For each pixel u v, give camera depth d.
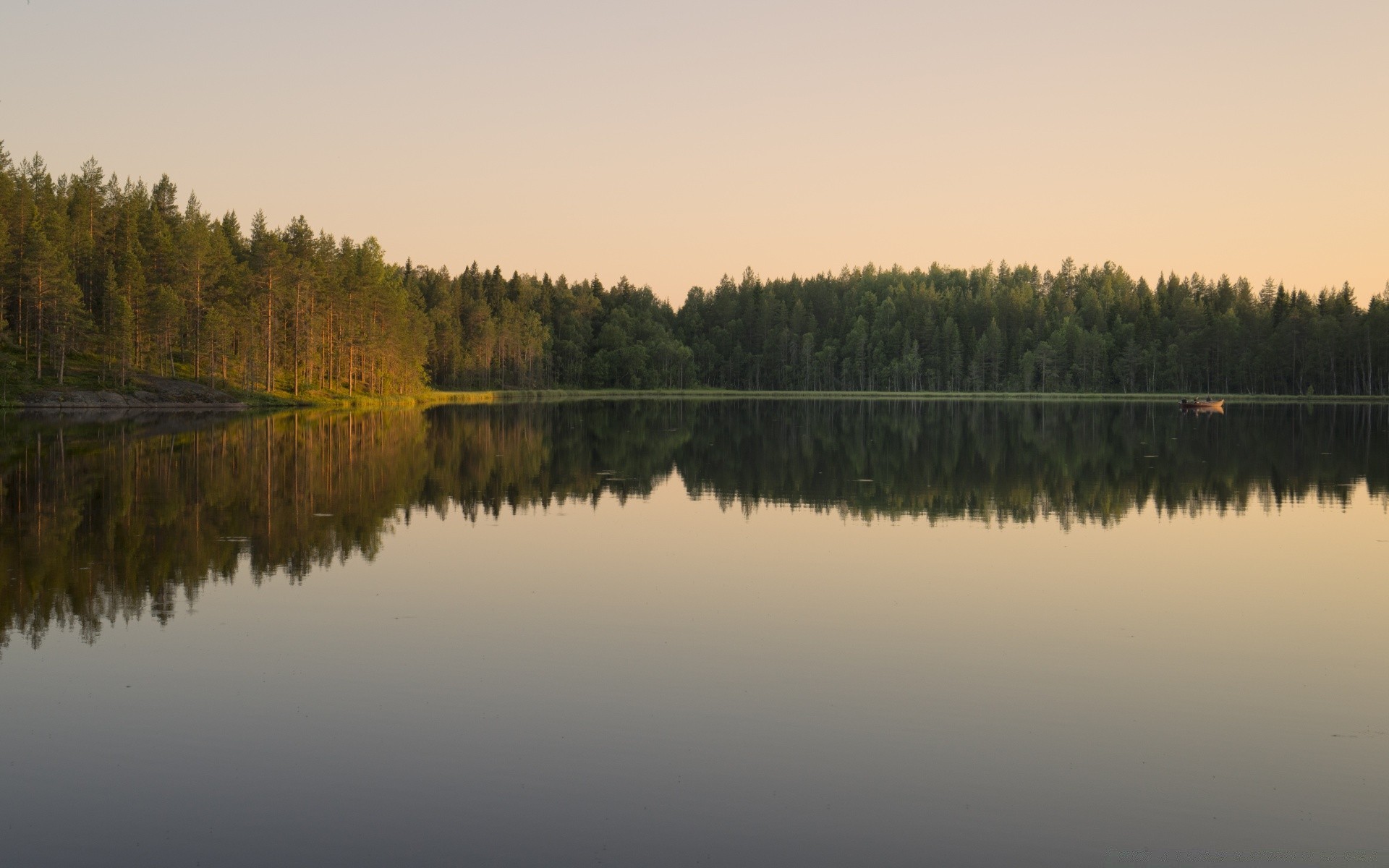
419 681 16.53
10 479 39.91
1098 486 42.94
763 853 11.26
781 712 15.39
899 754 13.88
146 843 11.31
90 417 81.81
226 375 109.94
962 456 57.12
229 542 27.80
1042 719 15.26
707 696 16.03
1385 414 111.94
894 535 30.58
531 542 28.86
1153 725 15.09
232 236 147.38
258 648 18.17
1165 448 63.12
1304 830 11.96
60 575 23.41
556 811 12.15
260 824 11.77
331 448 55.91
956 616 21.00
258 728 14.49
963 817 12.14
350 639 18.84
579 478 44.50
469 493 38.75
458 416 96.00
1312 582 24.45
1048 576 24.81
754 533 30.75
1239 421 96.25
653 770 13.31
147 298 107.31
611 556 26.98
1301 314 177.62
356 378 128.12
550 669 17.23
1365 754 14.11
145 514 32.09
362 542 28.22
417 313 146.88
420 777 13.02
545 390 186.00
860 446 64.19
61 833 11.51
